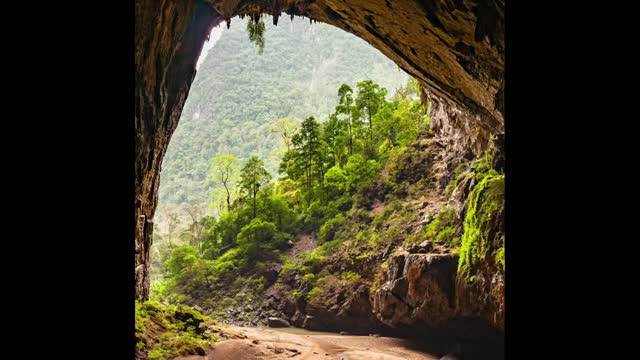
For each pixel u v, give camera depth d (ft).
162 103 62.49
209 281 137.69
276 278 127.03
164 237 244.83
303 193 148.05
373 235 109.81
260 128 472.44
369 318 97.09
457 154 105.81
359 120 151.94
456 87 62.28
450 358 69.97
